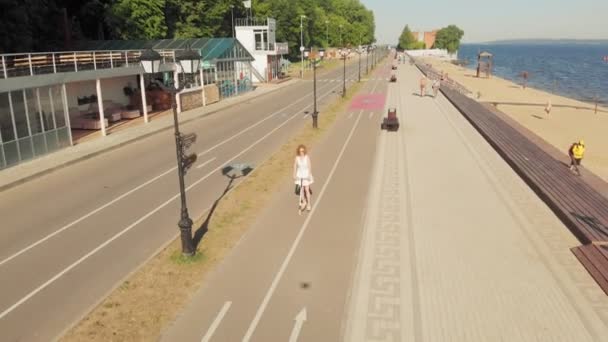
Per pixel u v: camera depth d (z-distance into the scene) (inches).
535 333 332.2
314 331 337.4
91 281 417.1
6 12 1341.0
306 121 1219.2
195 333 336.5
